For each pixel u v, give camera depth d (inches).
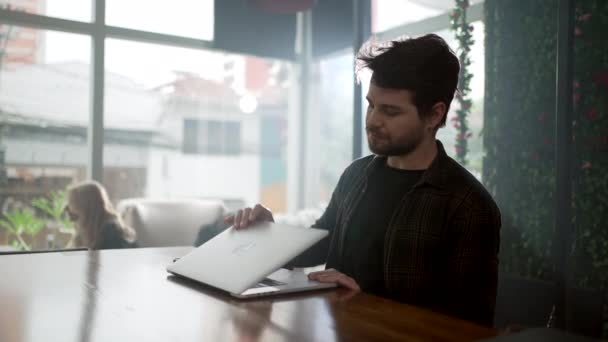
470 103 148.0
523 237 137.2
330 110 246.4
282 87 259.4
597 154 123.7
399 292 55.1
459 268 52.3
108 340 32.6
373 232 58.5
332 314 39.3
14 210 188.9
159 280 49.7
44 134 193.3
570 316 102.3
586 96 125.4
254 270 45.6
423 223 54.7
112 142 207.6
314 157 251.8
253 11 223.5
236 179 255.4
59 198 195.2
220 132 247.3
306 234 47.7
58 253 63.7
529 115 136.2
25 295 43.0
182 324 36.1
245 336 33.7
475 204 53.5
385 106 53.5
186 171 235.6
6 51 185.5
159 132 223.0
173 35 210.1
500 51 142.0
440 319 38.4
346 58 239.0
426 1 187.5
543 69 133.3
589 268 124.3
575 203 126.3
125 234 137.6
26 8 183.8
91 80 195.6
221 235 55.2
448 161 57.3
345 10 226.5
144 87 213.0
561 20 105.7
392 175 60.2
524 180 137.1
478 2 150.1
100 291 45.0
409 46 53.4
